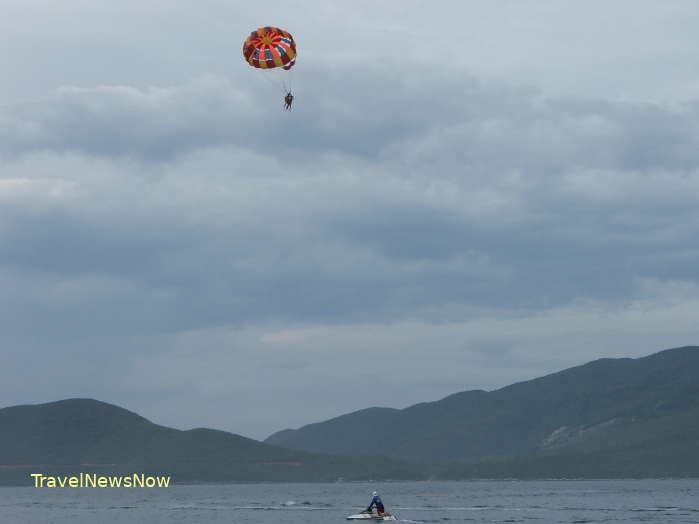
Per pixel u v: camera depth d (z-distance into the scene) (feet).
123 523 367.04
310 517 397.80
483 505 505.25
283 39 288.51
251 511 460.55
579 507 468.75
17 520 396.16
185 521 374.84
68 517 418.10
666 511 422.82
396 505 512.63
